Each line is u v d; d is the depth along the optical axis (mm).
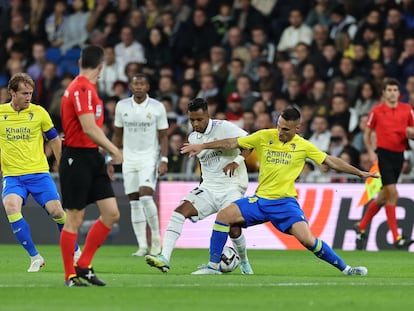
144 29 66938
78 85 26953
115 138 44625
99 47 27484
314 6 65125
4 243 54594
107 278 30875
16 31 71500
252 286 27969
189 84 61000
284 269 36375
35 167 35188
